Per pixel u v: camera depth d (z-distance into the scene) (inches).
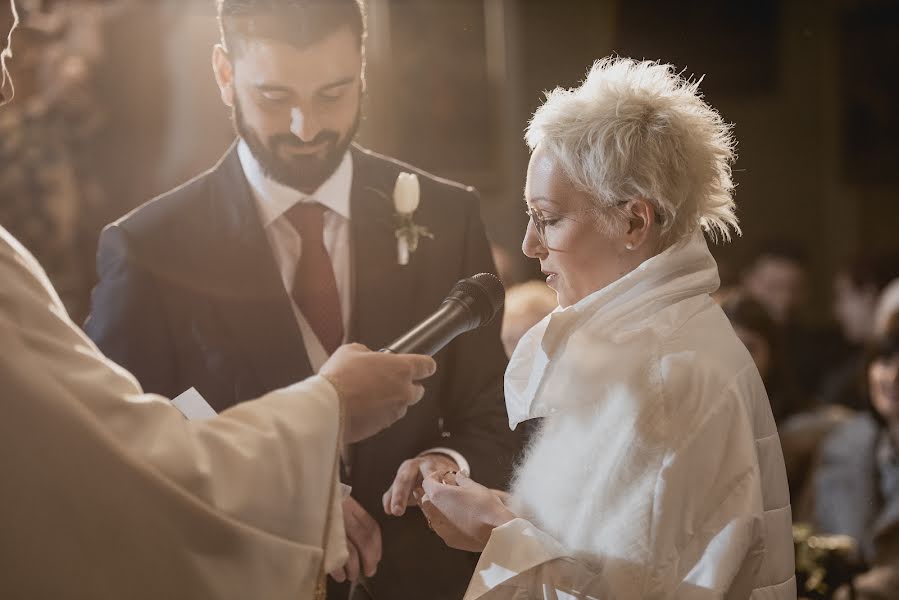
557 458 63.4
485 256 86.4
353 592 80.4
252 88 74.6
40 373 56.5
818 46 409.7
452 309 69.1
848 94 410.3
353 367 65.9
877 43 404.2
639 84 65.0
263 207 80.4
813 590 109.1
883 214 411.2
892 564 117.6
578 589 60.1
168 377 78.6
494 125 268.7
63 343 58.2
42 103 168.2
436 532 72.7
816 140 413.4
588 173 62.7
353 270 82.4
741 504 58.7
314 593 62.3
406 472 76.1
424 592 79.7
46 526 56.3
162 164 166.9
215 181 81.9
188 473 57.9
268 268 79.6
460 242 85.0
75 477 56.5
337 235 82.5
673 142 63.1
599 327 63.7
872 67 406.6
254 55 73.7
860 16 404.2
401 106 258.5
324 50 73.7
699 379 60.5
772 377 160.1
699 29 392.2
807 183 414.6
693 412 59.9
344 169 82.7
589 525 60.4
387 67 255.0
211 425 60.9
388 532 80.9
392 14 255.1
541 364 64.6
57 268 171.0
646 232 63.3
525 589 61.1
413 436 81.8
